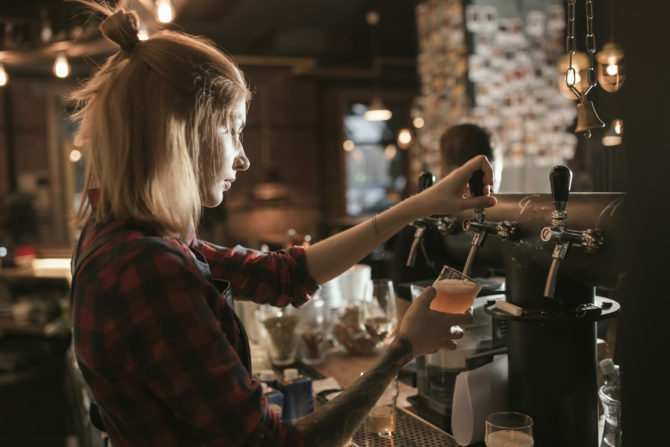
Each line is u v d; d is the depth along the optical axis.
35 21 3.71
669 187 0.78
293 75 8.24
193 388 0.72
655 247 0.80
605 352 1.29
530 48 4.49
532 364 1.09
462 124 2.01
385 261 4.60
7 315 4.07
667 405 0.80
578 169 4.20
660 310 0.80
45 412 3.75
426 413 1.38
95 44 3.44
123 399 0.76
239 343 0.86
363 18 7.30
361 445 1.25
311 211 9.12
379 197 9.81
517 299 1.12
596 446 1.11
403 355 0.89
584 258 0.96
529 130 4.29
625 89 0.82
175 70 0.80
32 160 7.88
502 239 1.09
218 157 0.87
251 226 8.74
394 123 9.77
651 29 0.78
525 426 1.01
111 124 0.80
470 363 1.26
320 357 1.84
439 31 4.88
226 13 6.85
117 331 0.73
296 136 9.00
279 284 1.18
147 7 2.85
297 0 6.49
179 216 0.81
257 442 0.74
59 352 3.97
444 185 1.08
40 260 4.50
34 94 7.76
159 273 0.73
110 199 0.81
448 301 1.01
